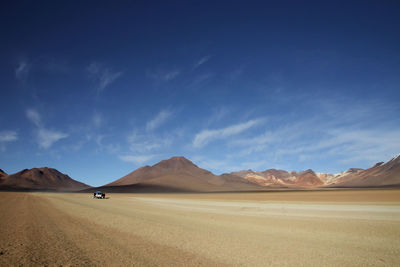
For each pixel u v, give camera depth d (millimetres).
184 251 9953
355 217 21969
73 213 23812
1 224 16391
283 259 9000
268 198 62844
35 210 26531
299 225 17109
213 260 8812
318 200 49750
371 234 13852
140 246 10695
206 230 14852
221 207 34938
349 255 9578
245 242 11617
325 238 12703
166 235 13148
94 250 9945
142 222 18000
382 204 36500
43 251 9734
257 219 20547
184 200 58344
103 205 37219
